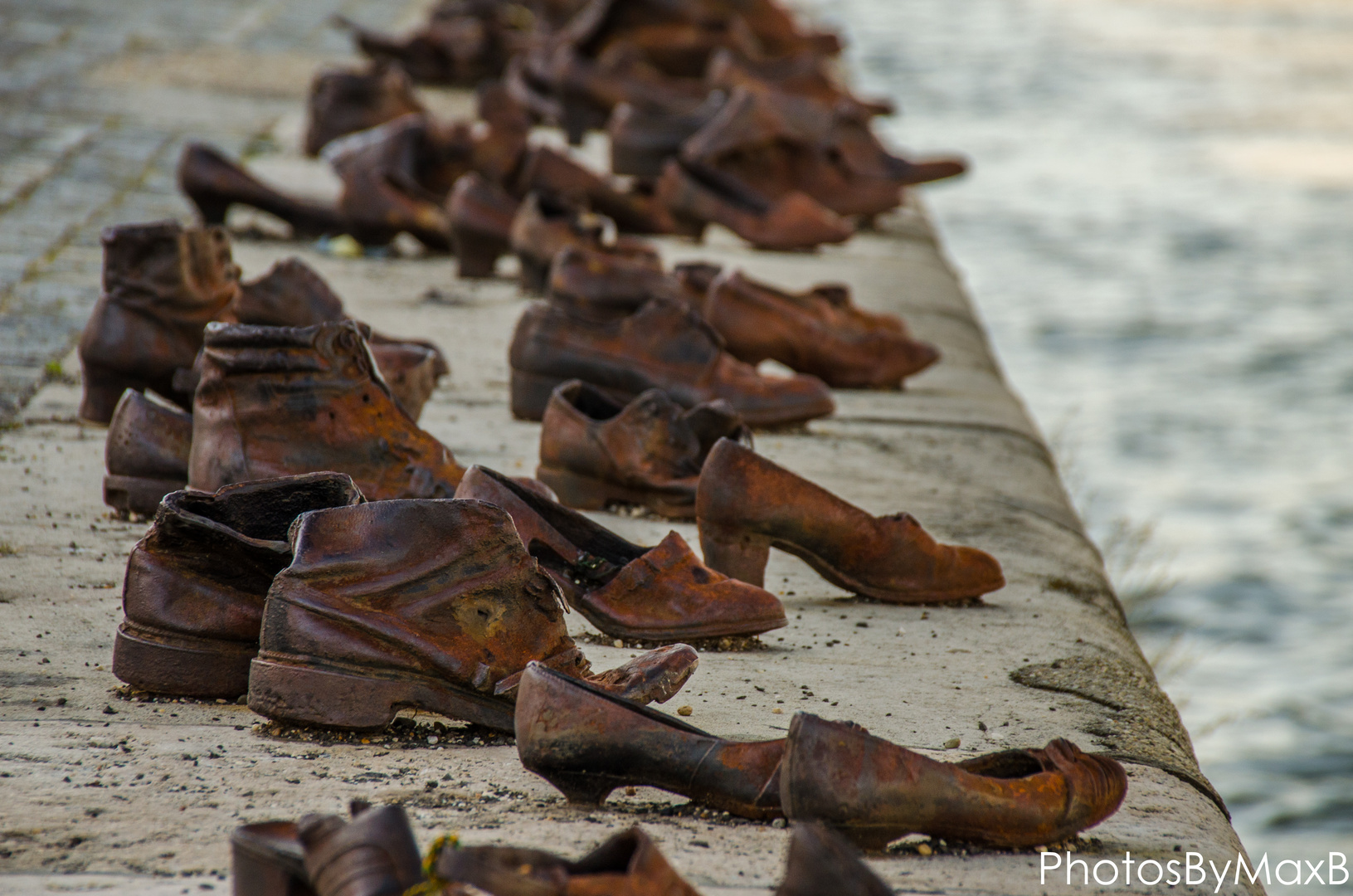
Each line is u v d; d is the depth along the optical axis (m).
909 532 11.50
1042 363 43.09
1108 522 30.17
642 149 30.73
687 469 13.23
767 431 16.41
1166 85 92.56
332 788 7.70
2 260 20.77
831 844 5.84
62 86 35.44
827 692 9.57
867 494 14.46
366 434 11.05
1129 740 9.12
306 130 30.69
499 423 15.71
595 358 15.43
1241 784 19.52
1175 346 44.62
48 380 16.00
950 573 11.63
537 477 13.31
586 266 16.81
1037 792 7.48
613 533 10.70
